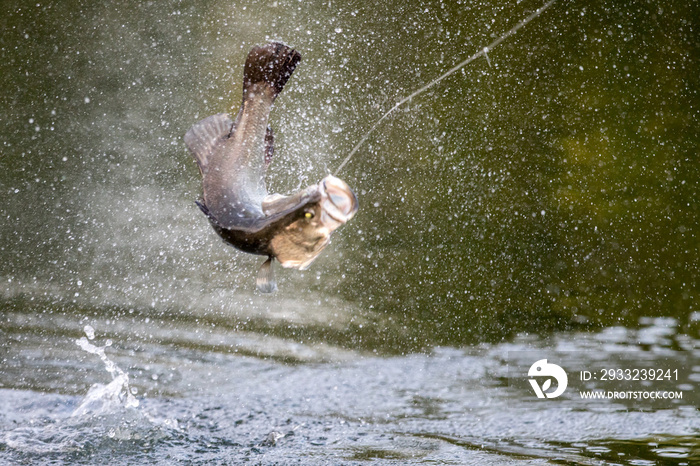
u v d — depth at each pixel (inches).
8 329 978.1
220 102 1993.1
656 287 1205.1
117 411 704.4
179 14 2236.7
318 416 730.8
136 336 986.7
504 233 1417.3
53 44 2199.8
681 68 1926.7
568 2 2082.9
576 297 1178.6
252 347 967.6
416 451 628.4
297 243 421.1
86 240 1366.9
